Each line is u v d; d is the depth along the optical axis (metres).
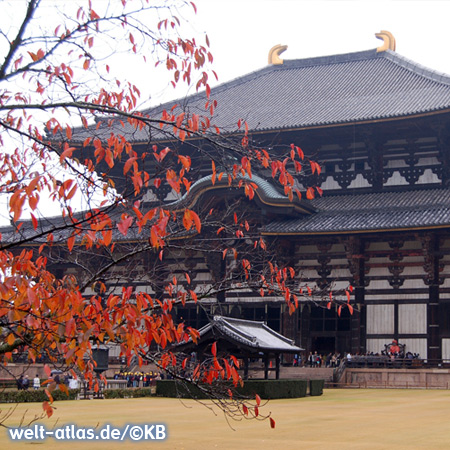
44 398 39.94
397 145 66.12
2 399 37.94
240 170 12.87
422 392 49.31
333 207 64.69
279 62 86.69
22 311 10.59
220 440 22.17
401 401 40.19
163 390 44.66
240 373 52.47
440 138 63.34
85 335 10.64
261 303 63.97
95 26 13.12
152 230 10.40
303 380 45.06
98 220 11.14
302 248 64.56
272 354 46.25
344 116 66.75
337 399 41.97
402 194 65.19
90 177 11.88
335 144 68.00
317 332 62.62
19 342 12.27
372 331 60.97
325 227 59.62
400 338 60.06
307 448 20.34
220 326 41.44
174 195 68.06
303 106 73.88
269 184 63.84
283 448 20.34
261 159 13.05
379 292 61.34
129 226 10.39
